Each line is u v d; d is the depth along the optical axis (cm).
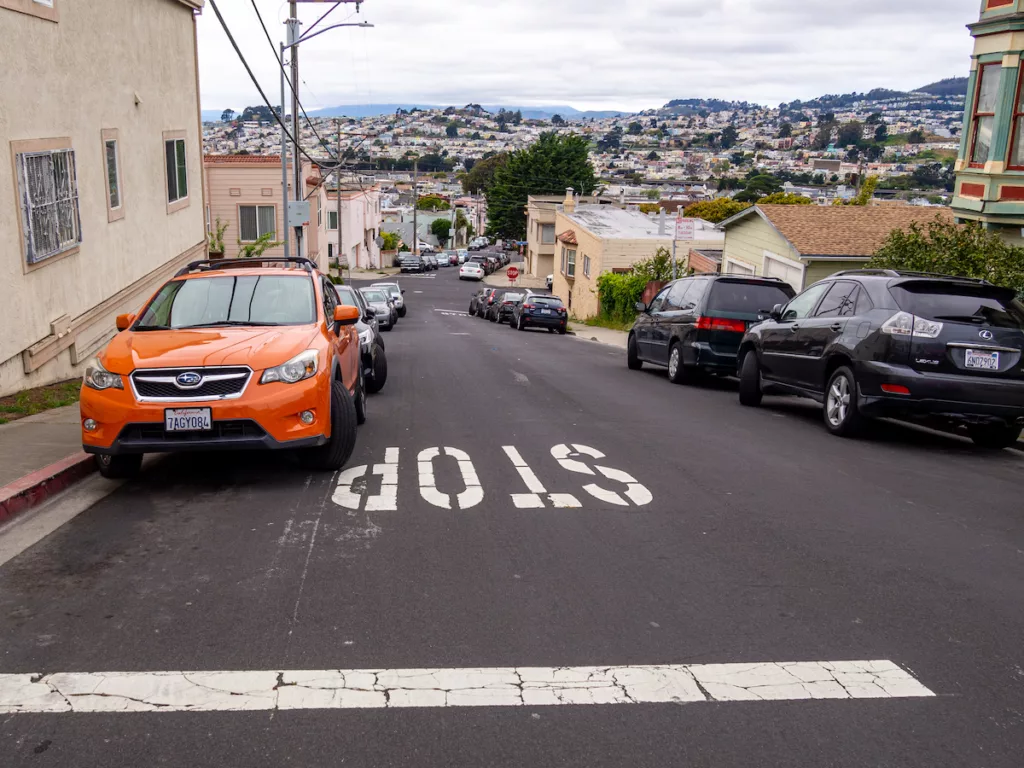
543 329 3538
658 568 526
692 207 6197
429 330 3184
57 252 1192
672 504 667
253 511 632
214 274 855
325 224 5616
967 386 872
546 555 546
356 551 548
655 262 3409
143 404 663
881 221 2388
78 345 1301
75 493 679
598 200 6994
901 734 346
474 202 17625
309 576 504
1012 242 1595
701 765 323
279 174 4253
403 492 689
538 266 6506
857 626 446
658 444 904
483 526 604
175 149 1883
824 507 666
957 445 955
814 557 550
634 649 416
